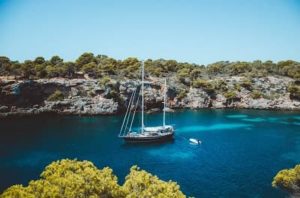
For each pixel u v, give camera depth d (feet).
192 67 564.71
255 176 183.32
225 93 483.10
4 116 347.77
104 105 392.88
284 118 398.21
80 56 491.72
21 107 364.58
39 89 377.71
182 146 255.70
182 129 322.34
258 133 307.78
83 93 400.88
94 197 74.49
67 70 422.41
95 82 408.67
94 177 79.46
